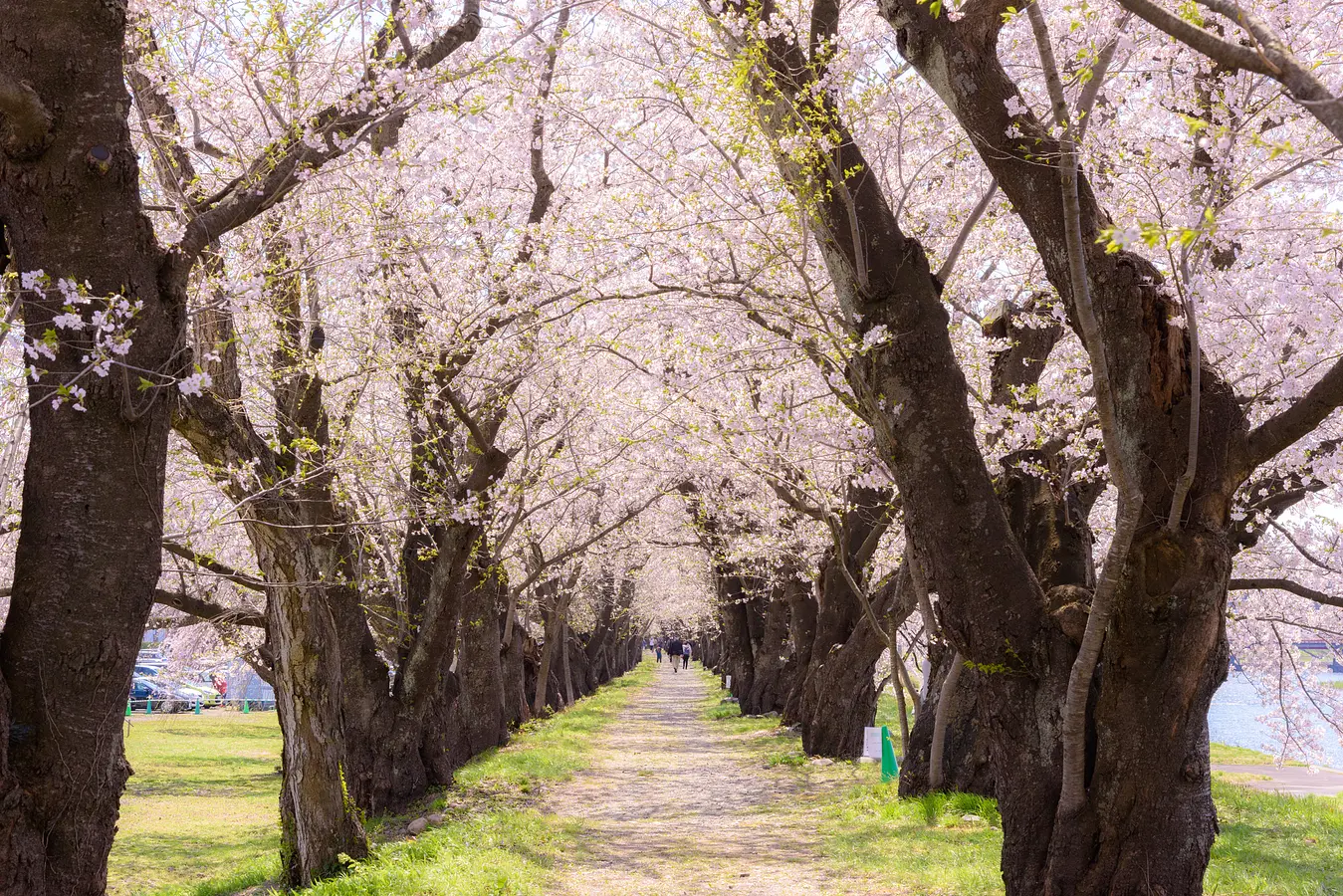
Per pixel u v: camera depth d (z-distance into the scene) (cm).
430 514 1370
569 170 1719
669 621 8012
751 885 932
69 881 516
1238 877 832
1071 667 666
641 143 1314
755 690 3050
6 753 502
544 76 1339
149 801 1972
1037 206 655
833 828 1203
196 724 3466
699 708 3766
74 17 537
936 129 1162
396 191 1206
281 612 991
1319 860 918
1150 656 617
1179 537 606
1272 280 838
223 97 977
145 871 1384
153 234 580
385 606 1557
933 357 709
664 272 1248
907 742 1340
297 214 1022
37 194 539
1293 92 312
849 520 1934
